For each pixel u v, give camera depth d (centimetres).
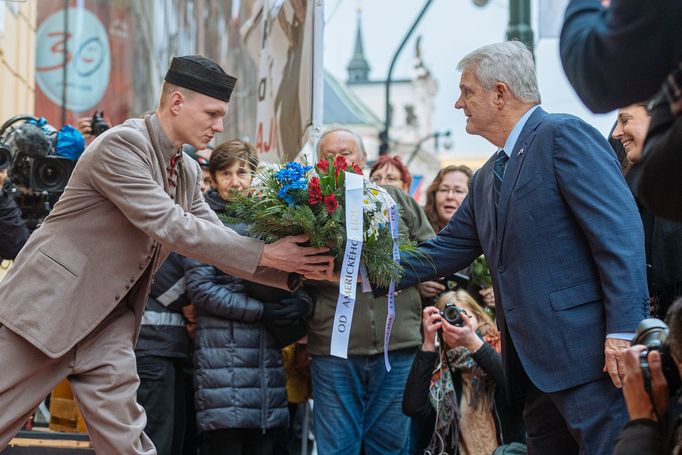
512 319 402
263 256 427
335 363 540
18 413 417
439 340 527
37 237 425
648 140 305
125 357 427
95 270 420
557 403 393
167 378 546
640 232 380
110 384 420
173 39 969
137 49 1244
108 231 423
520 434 518
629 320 367
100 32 1267
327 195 427
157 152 434
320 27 588
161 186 435
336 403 538
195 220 424
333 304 545
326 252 438
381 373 546
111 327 431
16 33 1199
